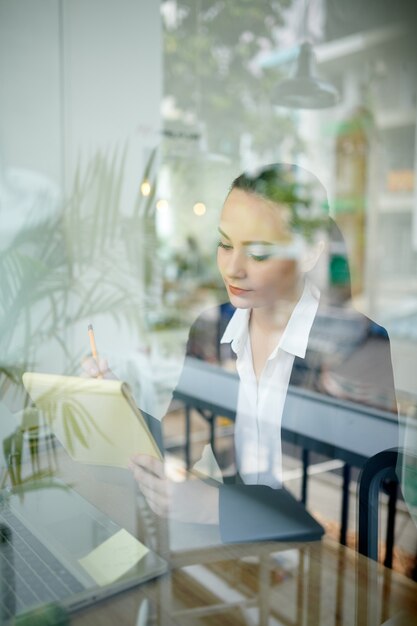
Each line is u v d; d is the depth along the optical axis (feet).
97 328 5.39
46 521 2.24
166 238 5.78
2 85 5.01
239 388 3.70
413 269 5.48
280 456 3.40
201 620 1.64
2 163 5.08
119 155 5.73
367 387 3.35
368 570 1.93
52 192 5.36
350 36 6.09
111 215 5.60
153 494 2.49
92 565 1.91
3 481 2.60
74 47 5.37
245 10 6.16
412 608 1.71
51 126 5.31
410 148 5.84
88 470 2.71
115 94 5.63
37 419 2.94
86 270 5.49
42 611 1.66
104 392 2.52
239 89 6.56
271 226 3.68
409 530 2.80
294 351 3.48
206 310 4.09
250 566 1.94
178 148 6.01
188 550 2.04
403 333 5.14
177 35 5.91
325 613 1.68
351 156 5.93
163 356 5.41
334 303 3.62
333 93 6.07
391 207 5.81
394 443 3.16
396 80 6.04
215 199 5.93
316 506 3.04
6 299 5.06
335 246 3.73
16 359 4.91
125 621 1.64
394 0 5.91
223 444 3.61
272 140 6.25
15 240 5.17
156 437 3.58
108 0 5.50
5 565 1.91
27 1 5.04
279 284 3.69
